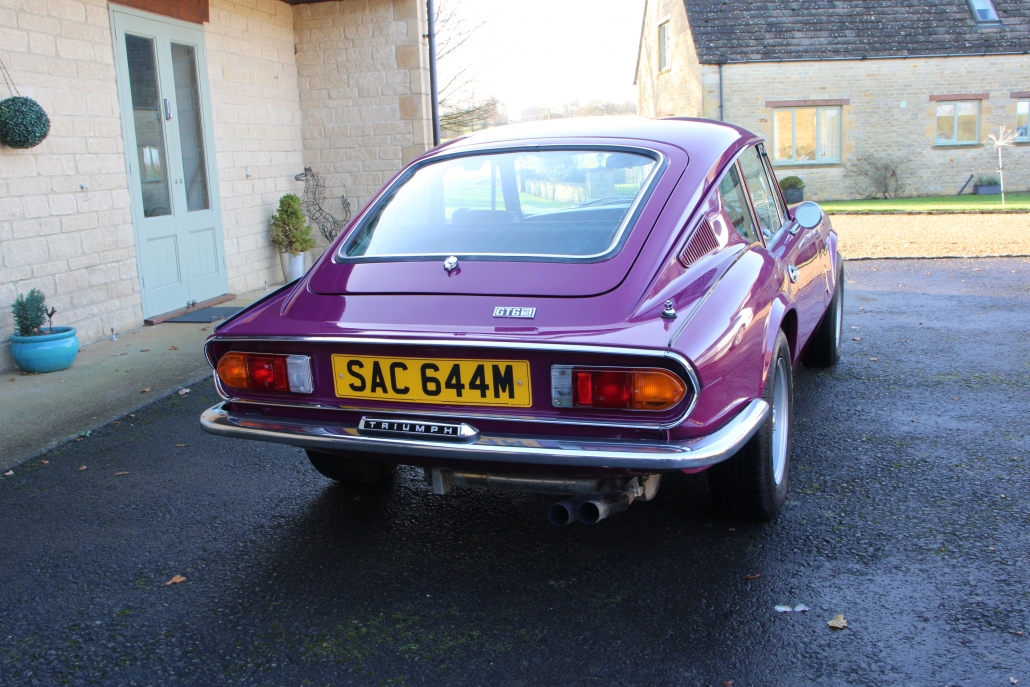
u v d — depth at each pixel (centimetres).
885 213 1853
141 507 386
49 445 467
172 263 841
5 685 254
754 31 2411
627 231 298
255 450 460
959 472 389
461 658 260
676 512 360
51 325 646
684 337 257
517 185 335
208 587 311
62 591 310
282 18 1027
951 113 2417
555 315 271
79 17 709
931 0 2477
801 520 346
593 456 254
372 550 337
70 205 702
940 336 672
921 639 258
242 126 955
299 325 297
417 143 1045
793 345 392
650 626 273
